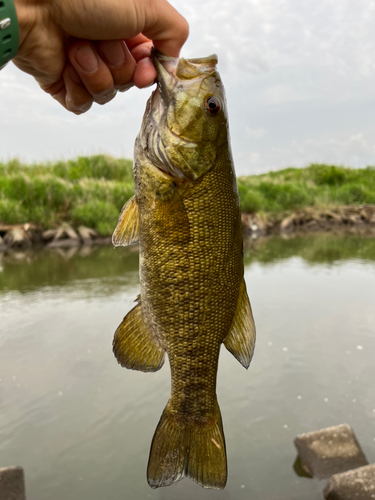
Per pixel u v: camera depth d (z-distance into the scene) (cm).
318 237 233
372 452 47
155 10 24
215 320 27
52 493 42
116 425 52
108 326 83
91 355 70
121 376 64
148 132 26
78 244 202
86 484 43
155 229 26
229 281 27
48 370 65
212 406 28
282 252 175
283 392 58
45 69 26
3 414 54
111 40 25
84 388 60
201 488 43
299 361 67
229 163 27
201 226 26
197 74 26
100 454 47
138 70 27
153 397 58
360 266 140
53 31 24
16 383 61
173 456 27
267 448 48
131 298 101
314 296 103
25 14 22
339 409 54
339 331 79
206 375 28
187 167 26
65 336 78
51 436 50
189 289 26
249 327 29
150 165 26
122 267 143
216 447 28
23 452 47
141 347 28
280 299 100
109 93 28
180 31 26
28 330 81
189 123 26
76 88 28
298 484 43
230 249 27
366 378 62
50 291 109
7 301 100
